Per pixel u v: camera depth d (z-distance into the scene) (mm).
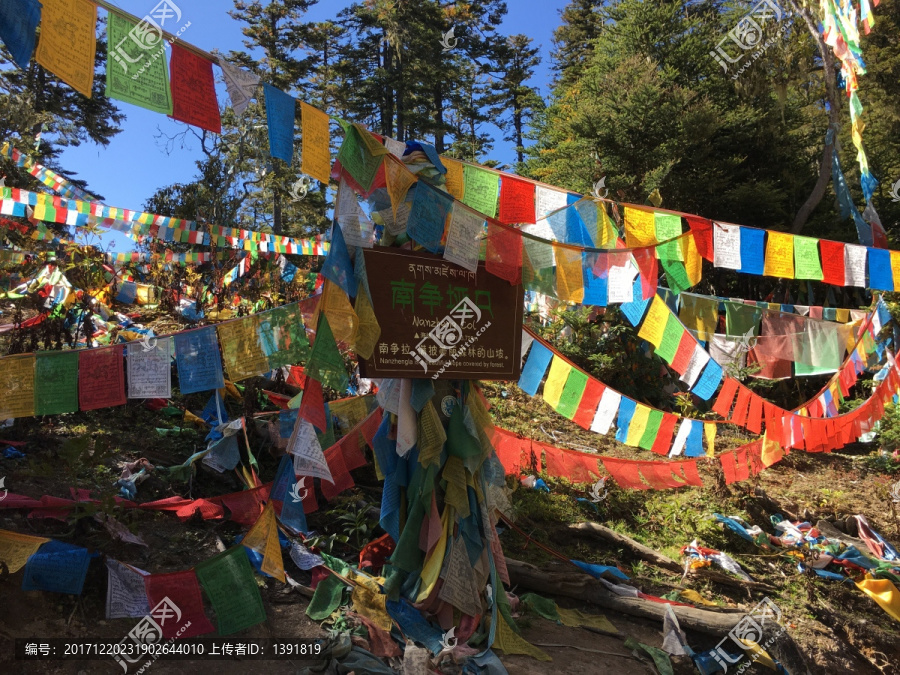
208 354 4301
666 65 18516
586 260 5531
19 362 3812
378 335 4562
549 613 5742
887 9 20922
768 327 8930
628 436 6828
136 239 12812
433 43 29328
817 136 20000
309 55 28562
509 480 7754
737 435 11461
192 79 3365
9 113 11375
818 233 18750
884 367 11586
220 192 16047
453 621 4980
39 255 9867
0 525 4742
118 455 6422
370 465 7277
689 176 18047
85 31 2990
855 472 11094
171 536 5387
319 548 5754
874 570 7461
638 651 5418
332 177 4508
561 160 20328
